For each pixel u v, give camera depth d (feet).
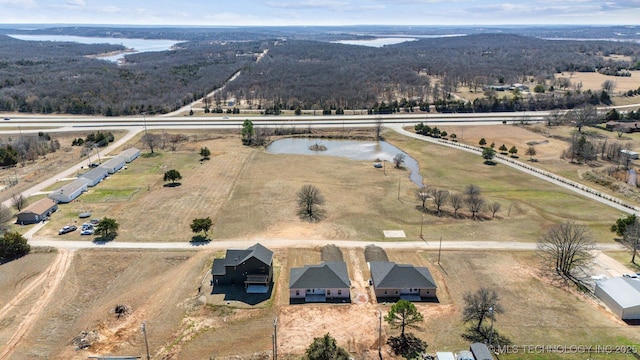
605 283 201.87
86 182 341.41
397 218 289.12
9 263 231.30
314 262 233.14
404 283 202.80
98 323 185.26
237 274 211.61
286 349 169.27
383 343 172.45
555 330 178.40
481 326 181.37
